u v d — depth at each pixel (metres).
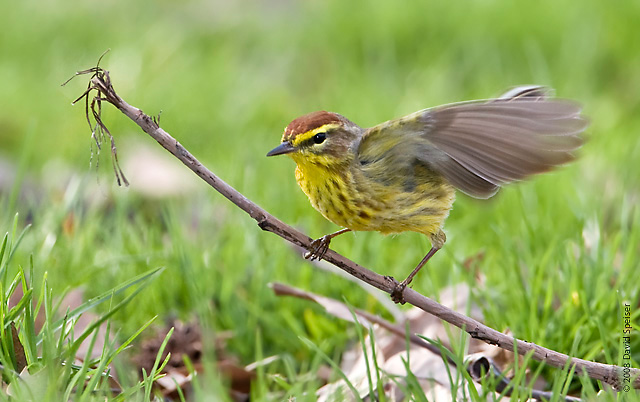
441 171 7.91
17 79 18.16
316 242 7.54
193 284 10.06
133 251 11.07
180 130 15.35
